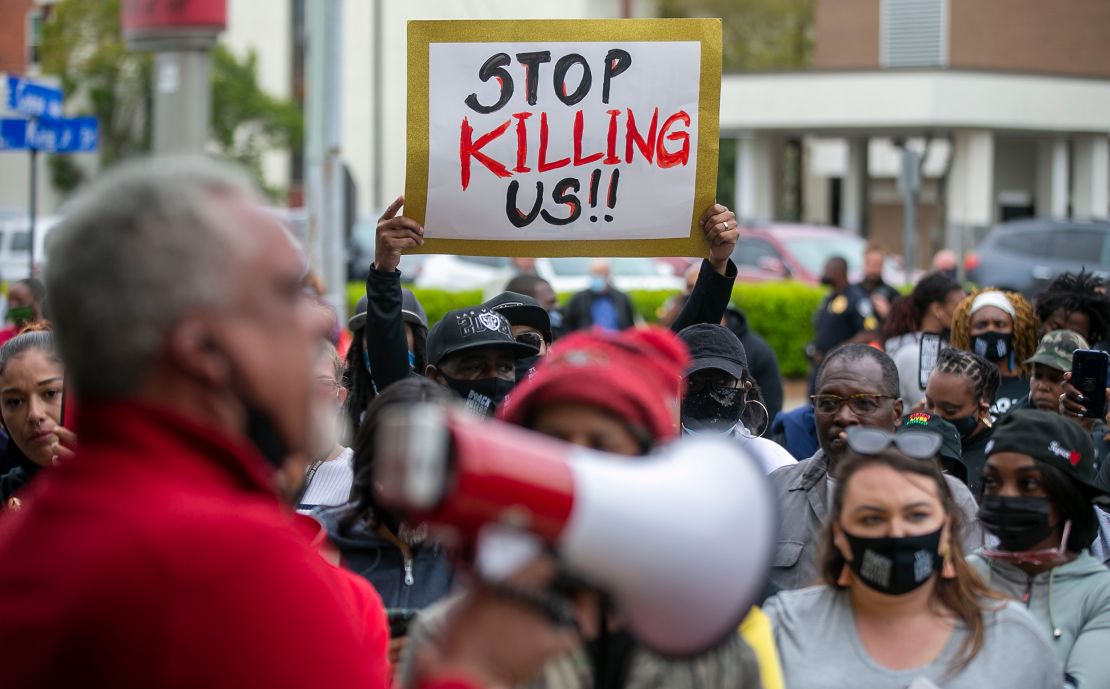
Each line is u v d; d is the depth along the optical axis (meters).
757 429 4.89
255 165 33.34
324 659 1.49
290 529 1.56
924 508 2.76
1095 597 3.27
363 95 33.72
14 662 1.46
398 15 33.81
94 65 31.97
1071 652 3.22
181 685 1.43
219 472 1.55
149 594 1.44
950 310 7.61
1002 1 30.53
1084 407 4.85
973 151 26.22
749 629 2.25
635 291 16.92
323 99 11.61
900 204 31.66
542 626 1.31
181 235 1.50
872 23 31.33
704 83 4.20
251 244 1.54
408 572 3.44
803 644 2.90
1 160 34.09
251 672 1.44
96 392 1.55
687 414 4.47
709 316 4.45
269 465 1.63
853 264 19.11
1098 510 4.15
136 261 1.48
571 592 1.42
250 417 1.57
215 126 32.72
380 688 1.57
